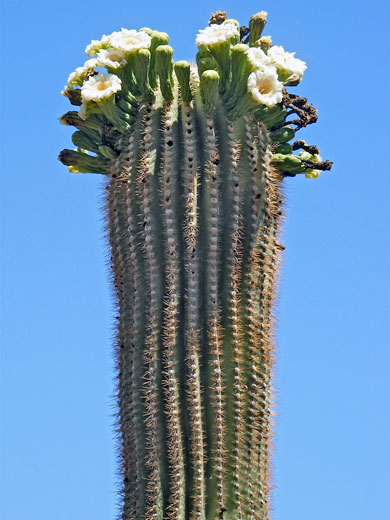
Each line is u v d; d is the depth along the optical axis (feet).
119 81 28.66
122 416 27.76
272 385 28.09
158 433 26.96
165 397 27.04
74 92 30.01
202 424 26.94
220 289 27.63
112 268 28.68
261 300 28.04
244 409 27.37
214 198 27.84
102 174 30.48
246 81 28.50
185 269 27.53
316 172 31.83
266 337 27.96
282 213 29.19
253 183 28.40
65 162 30.42
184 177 27.99
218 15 31.81
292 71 29.84
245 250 28.07
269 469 27.81
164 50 28.07
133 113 28.89
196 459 26.71
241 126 28.60
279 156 29.50
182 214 27.84
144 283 27.81
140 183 28.04
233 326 27.43
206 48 29.22
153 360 27.22
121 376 27.99
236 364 27.30
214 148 28.09
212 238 27.63
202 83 28.09
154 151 28.22
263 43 30.48
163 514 26.71
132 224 28.09
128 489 27.43
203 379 27.12
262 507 27.27
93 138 30.22
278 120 29.40
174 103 28.66
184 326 27.32
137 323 27.68
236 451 27.02
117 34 29.17
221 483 26.81
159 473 26.84
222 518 26.66
